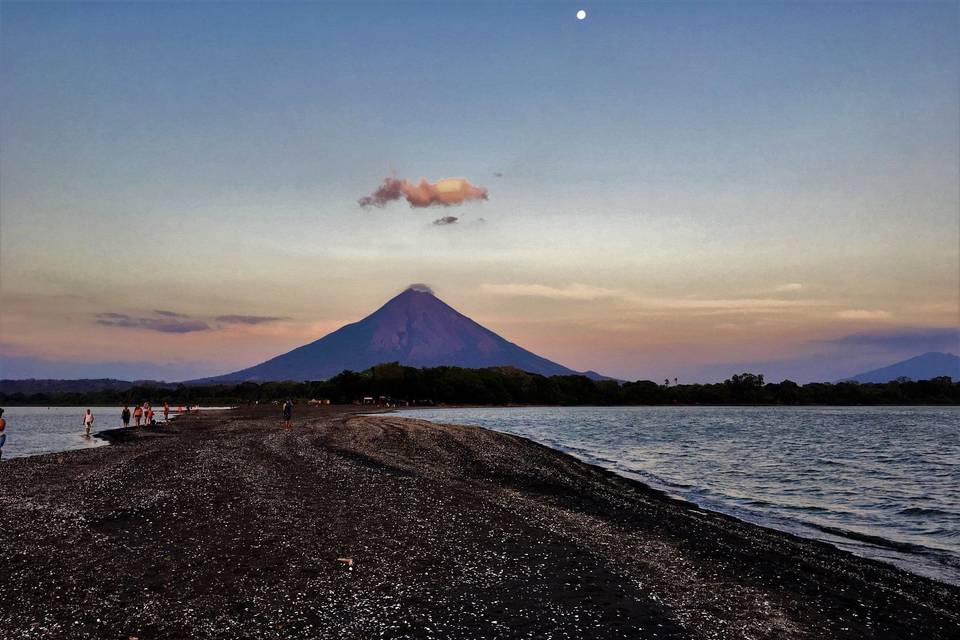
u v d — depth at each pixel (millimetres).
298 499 22391
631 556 16078
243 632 10242
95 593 12047
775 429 99750
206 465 31625
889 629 11711
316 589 12398
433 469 33562
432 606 11594
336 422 74812
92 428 82500
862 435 84750
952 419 144875
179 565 13984
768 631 11172
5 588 12344
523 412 186125
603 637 10406
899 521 24969
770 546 18703
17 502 21531
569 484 31156
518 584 13133
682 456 52406
